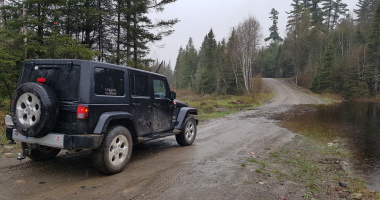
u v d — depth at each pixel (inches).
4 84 412.5
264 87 2298.2
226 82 2122.3
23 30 436.5
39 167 187.2
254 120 605.0
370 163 263.9
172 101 260.5
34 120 152.8
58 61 166.1
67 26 633.0
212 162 218.2
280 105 1185.4
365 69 1956.2
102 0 741.3
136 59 809.5
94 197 137.6
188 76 3420.3
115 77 184.9
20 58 404.5
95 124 163.8
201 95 2155.5
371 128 521.3
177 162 214.4
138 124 206.7
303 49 2847.0
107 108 173.8
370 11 3097.9
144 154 239.9
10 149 235.6
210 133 386.6
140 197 139.5
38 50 422.9
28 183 154.9
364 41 2368.4
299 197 151.2
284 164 229.5
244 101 1328.7
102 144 167.0
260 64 3555.6
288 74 3457.2
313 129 484.4
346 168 240.4
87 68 162.6
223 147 287.1
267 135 393.7
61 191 144.5
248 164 217.6
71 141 153.7
